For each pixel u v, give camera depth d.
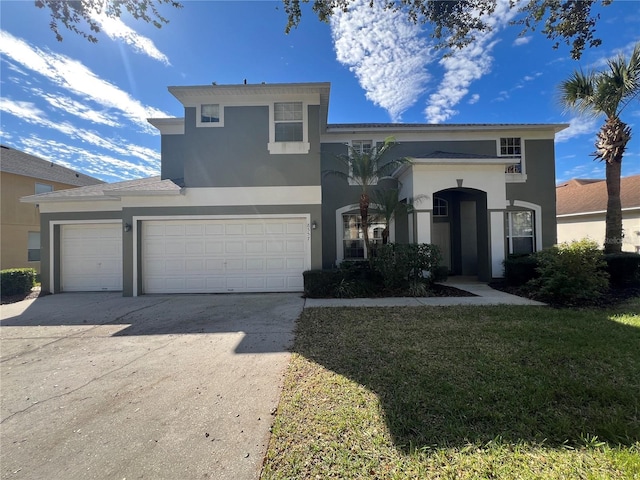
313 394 3.50
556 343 4.84
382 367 4.18
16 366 4.61
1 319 7.36
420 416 3.03
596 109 10.79
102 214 11.34
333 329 5.98
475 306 7.68
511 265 10.60
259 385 3.82
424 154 13.09
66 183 20.30
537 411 3.06
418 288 9.37
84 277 11.44
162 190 10.08
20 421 3.19
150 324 6.73
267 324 6.52
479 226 11.95
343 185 13.15
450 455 2.49
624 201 17.59
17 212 17.41
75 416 3.26
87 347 5.36
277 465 2.46
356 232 13.26
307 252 10.34
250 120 10.30
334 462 2.46
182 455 2.62
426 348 4.82
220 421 3.09
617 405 3.14
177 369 4.36
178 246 10.36
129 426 3.06
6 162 18.08
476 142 13.17
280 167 10.30
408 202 11.44
